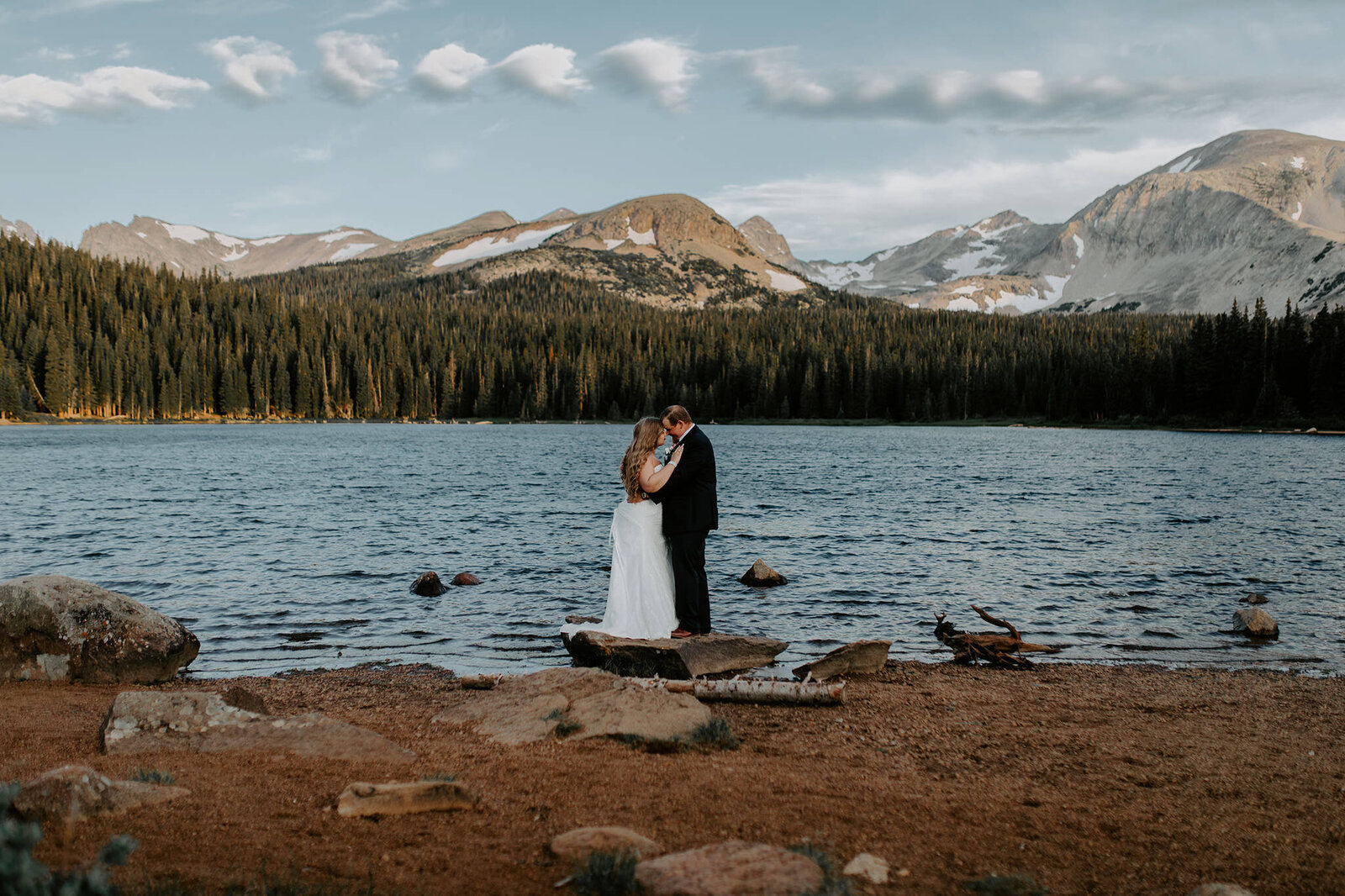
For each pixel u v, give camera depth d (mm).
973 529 25484
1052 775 6484
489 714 7562
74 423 133125
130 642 9727
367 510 29984
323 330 175375
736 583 17234
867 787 6000
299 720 6875
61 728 7273
